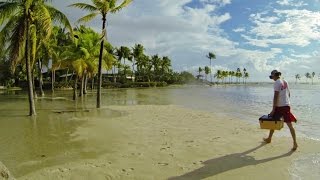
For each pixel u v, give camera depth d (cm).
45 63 3928
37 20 1919
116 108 2391
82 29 3497
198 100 3525
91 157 939
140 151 998
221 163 846
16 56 1930
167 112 2100
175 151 986
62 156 954
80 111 2177
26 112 2127
